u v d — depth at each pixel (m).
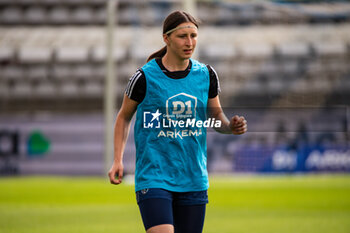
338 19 108.06
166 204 11.37
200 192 11.86
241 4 106.75
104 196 47.66
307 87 102.69
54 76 98.75
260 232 25.81
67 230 26.75
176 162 11.71
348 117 89.06
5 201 43.75
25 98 98.06
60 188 55.31
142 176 11.62
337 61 104.00
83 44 101.25
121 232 26.08
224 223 29.48
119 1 102.25
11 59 99.44
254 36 106.06
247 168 77.88
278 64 103.38
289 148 77.25
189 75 11.91
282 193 49.47
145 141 11.78
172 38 11.66
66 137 80.69
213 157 78.56
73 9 104.88
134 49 99.69
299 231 26.22
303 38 105.62
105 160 72.06
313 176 74.69
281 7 106.69
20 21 105.12
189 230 11.79
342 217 32.56
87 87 98.44
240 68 102.88
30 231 26.39
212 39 105.06
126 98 11.87
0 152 80.62
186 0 65.31
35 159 80.69
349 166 77.88
